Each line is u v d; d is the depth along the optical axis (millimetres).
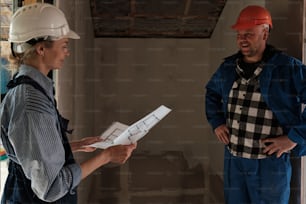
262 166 1852
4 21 1679
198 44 4809
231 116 1926
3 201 1277
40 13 1221
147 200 3295
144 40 4805
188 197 3389
